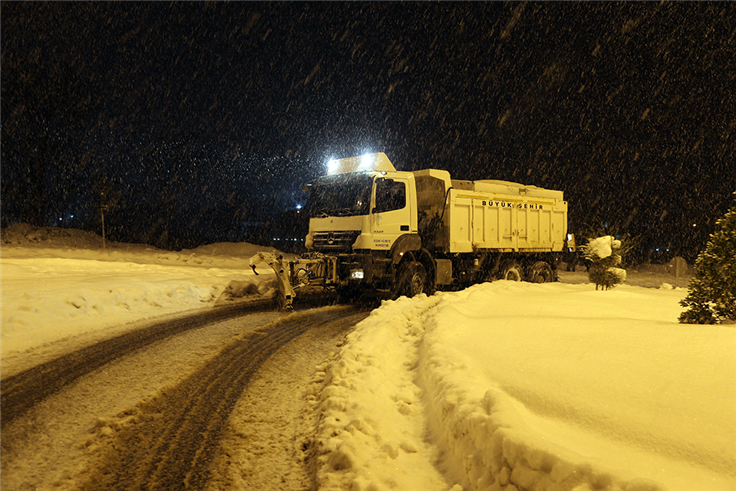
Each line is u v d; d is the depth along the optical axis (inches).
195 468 136.0
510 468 104.5
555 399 133.9
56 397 185.3
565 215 677.9
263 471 135.6
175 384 207.8
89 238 1105.4
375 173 430.3
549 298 339.3
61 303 325.4
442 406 145.8
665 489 84.1
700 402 119.1
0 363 225.0
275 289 490.3
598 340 180.1
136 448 147.3
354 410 155.3
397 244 444.8
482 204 538.6
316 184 485.7
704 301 225.5
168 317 357.7
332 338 312.5
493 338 201.8
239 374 226.8
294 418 174.9
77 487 122.6
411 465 128.4
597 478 91.7
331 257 434.0
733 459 97.5
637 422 116.3
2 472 128.1
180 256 932.6
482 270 554.3
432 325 245.8
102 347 261.7
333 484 117.2
